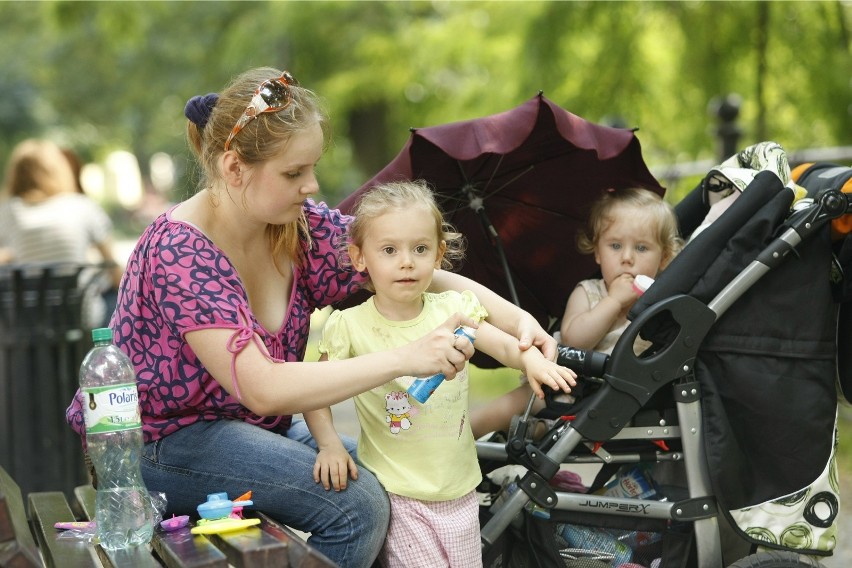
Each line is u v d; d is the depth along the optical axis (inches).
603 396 145.2
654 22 422.9
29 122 1609.3
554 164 177.8
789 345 146.6
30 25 1035.3
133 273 138.6
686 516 145.3
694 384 146.1
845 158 310.2
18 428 236.7
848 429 339.6
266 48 600.7
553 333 193.2
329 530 135.9
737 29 408.8
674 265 147.7
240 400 129.4
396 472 141.6
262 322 144.8
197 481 139.3
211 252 134.9
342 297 153.7
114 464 130.5
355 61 576.7
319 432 139.7
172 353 137.3
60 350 240.4
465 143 155.8
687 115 423.2
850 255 151.5
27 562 112.1
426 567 139.7
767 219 146.7
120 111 975.6
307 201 153.0
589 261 188.5
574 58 426.9
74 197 308.5
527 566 152.9
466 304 149.0
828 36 406.3
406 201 143.6
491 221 185.8
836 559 218.4
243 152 130.6
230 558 119.4
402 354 128.0
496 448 155.1
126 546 127.5
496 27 460.4
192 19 682.8
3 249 302.5
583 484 159.2
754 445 146.3
